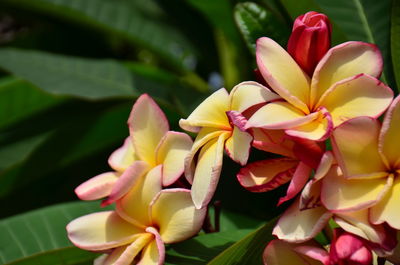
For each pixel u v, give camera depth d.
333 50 0.63
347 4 0.80
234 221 0.80
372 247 0.60
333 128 0.61
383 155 0.61
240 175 0.64
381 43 0.78
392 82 0.76
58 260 0.74
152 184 0.66
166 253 0.68
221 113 0.65
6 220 0.81
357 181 0.61
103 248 0.66
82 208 0.81
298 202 0.63
